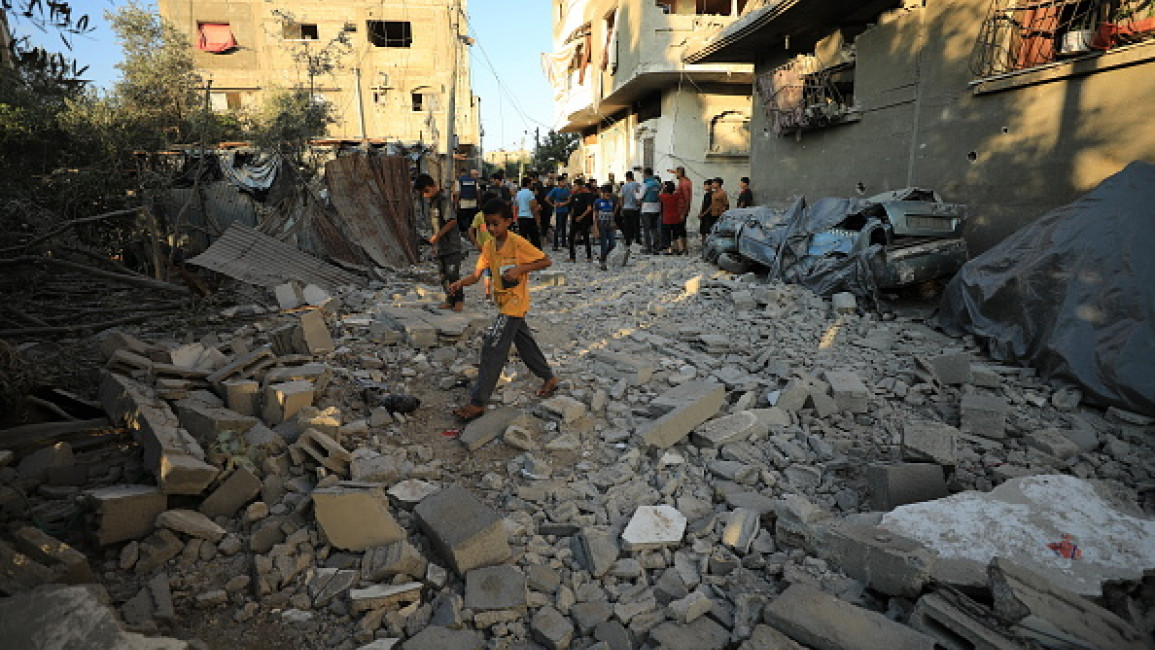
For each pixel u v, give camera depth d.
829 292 8.20
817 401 4.75
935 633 2.39
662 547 3.10
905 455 3.77
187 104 21.56
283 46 29.84
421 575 2.88
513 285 4.45
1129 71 6.58
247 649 2.48
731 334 6.86
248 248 8.46
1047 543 2.75
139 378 4.23
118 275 6.93
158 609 2.58
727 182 20.42
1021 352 5.55
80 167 8.74
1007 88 7.98
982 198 8.48
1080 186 7.16
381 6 30.55
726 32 13.64
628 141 24.67
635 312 7.95
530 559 3.03
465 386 5.22
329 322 6.79
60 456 3.39
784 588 2.83
